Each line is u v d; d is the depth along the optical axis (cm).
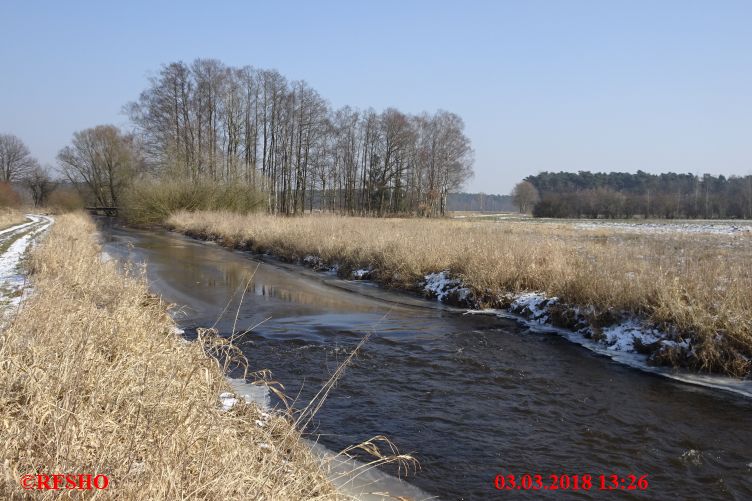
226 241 2609
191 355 574
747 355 791
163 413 413
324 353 858
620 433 582
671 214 8394
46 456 336
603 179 14100
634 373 791
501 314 1180
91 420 378
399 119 5866
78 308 686
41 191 7950
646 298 955
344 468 495
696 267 1023
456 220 4478
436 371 780
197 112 4881
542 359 852
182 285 1459
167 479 324
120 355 547
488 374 773
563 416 627
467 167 6481
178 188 3878
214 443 405
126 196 4228
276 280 1606
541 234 2472
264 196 4166
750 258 1340
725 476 494
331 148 5844
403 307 1258
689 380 761
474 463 512
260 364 792
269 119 5253
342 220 2728
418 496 455
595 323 993
